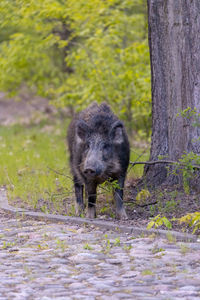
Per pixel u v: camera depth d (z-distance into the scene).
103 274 7.44
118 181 11.66
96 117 11.27
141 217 11.18
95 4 19.77
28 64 27.66
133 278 7.21
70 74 26.48
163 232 9.56
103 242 9.24
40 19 21.88
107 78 21.03
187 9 11.85
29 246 9.08
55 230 10.25
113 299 6.37
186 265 7.73
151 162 12.38
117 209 11.44
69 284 7.02
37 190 14.27
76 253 8.54
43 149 22.86
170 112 12.46
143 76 19.16
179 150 12.30
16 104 40.69
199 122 11.23
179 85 12.15
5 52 24.69
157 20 12.79
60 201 13.14
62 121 30.23
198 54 11.83
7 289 6.78
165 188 12.38
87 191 11.80
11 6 19.09
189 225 9.75
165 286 6.82
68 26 23.70
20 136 29.12
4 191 14.91
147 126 21.03
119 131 11.12
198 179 11.73
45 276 7.38
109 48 21.12
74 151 12.10
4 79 26.83
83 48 21.97
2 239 9.66
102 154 10.89
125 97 21.39
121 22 21.33
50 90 25.48
